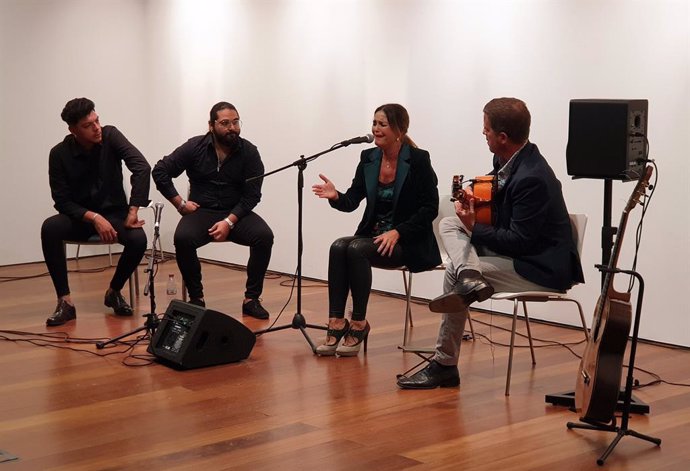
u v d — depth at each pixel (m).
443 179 5.76
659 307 4.83
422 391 4.04
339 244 4.62
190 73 7.34
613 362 3.26
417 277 5.98
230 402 3.88
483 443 3.40
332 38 6.30
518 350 4.73
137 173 5.43
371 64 6.08
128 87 7.65
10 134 7.12
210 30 7.14
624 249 4.94
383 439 3.44
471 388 4.08
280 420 3.65
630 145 3.62
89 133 5.31
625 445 3.37
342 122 6.30
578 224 4.01
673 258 4.75
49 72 7.25
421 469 3.15
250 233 5.40
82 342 4.87
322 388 4.07
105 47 7.50
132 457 3.27
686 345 4.75
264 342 4.88
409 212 4.67
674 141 4.70
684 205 4.69
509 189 3.93
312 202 6.56
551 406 3.82
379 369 4.38
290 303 5.84
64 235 5.35
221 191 5.50
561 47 5.11
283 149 6.72
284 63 6.64
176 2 7.37
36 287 6.34
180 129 7.48
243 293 6.15
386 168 4.70
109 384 4.13
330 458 3.25
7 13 7.02
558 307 5.26
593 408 3.27
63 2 7.27
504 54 5.37
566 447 3.36
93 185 5.48
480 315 5.55
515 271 3.96
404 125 4.62
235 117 5.42
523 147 3.96
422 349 4.63
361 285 4.58
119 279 5.48
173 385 4.12
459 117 5.62
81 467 3.18
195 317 4.40
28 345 4.82
